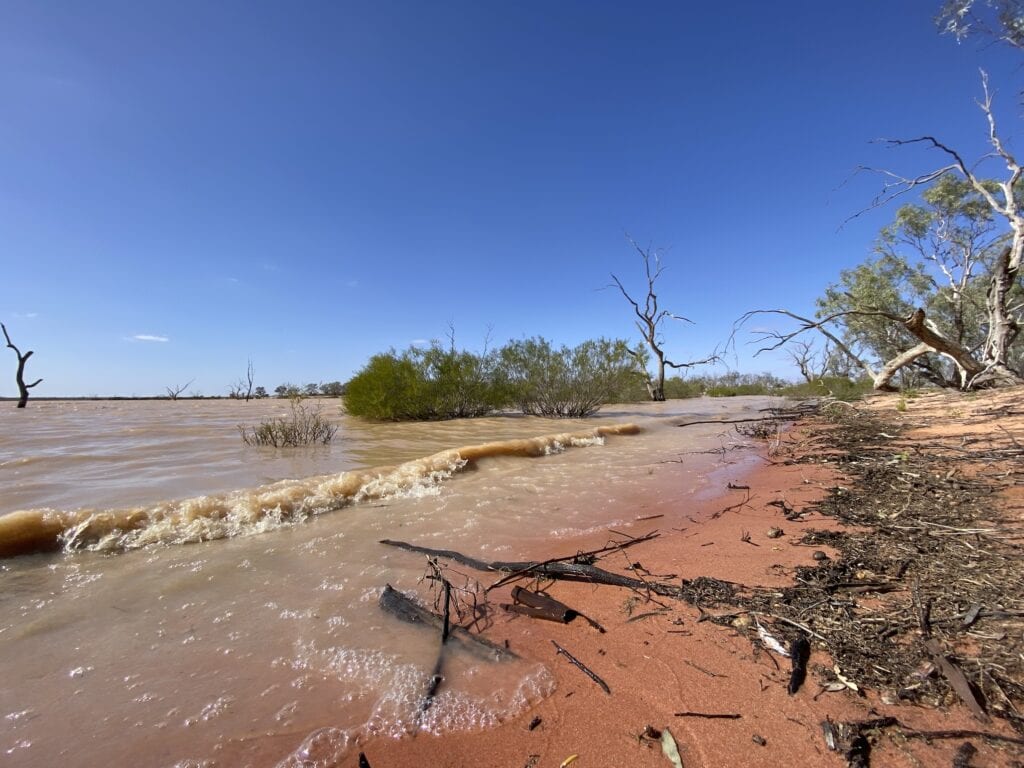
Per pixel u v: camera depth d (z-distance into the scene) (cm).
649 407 1853
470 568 291
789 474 516
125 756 147
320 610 237
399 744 154
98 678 185
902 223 1387
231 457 652
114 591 257
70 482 480
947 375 1527
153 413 1555
